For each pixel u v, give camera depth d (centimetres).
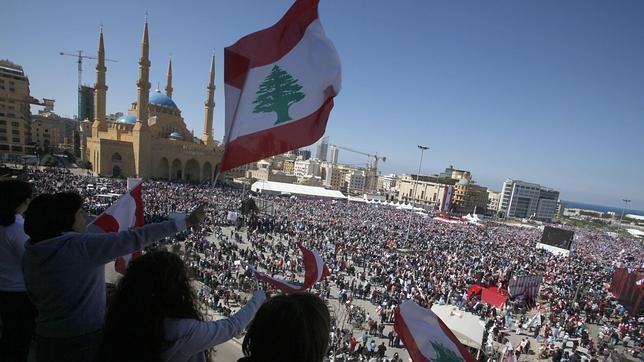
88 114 17088
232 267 2933
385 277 3094
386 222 6788
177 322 222
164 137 9669
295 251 3634
